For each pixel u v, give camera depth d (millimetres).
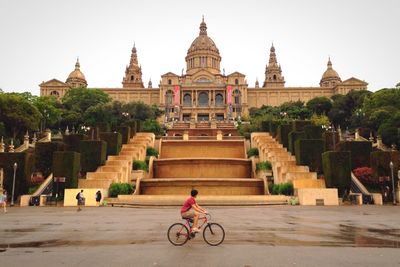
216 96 160250
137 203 33438
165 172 47906
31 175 40469
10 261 9898
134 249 11586
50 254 10836
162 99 156500
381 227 17281
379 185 40281
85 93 125375
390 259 10141
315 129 48875
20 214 24906
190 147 56281
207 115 155625
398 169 39562
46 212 26672
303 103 139000
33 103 88812
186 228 12328
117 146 47000
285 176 39344
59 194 37250
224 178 44094
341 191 37281
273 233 15172
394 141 58969
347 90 158000
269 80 182000
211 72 169000
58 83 160125
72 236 14414
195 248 11742
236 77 160000
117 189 36719
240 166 47656
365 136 75438
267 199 34219
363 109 85000
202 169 47281
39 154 44219
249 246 12109
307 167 41000
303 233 15180
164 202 33688
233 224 18359
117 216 23156
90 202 34344
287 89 163000
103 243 12766
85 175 41719
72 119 101938
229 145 55938
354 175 42156
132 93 163000
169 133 99688
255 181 41219
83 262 9750
